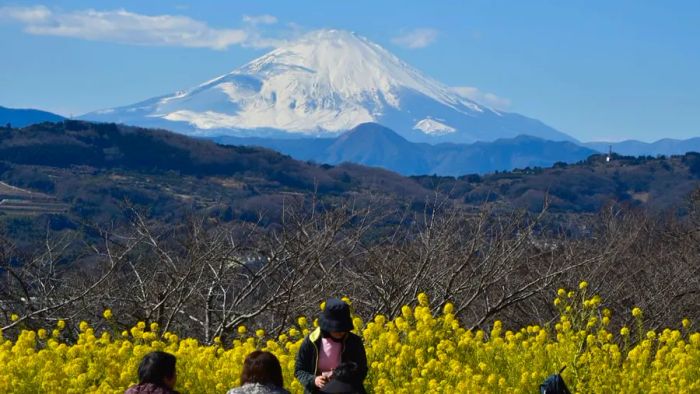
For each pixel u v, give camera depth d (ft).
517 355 41.32
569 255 65.21
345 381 29.81
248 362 28.02
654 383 39.45
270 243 58.39
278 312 57.62
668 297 67.26
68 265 61.98
